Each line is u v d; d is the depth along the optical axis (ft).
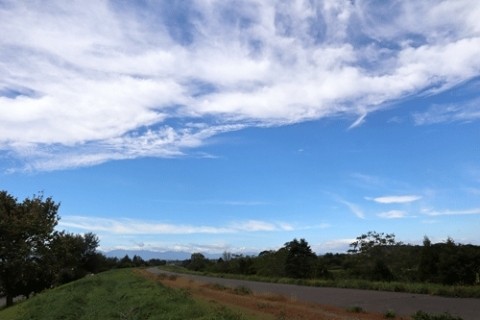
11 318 83.76
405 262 125.80
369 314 55.31
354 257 143.13
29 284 176.96
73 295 90.38
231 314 52.11
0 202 151.94
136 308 62.64
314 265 159.33
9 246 145.18
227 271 223.51
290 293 88.38
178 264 446.19
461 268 90.22
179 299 67.92
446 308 56.39
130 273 196.95
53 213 165.07
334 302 69.46
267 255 195.72
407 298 70.03
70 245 180.14
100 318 59.72
